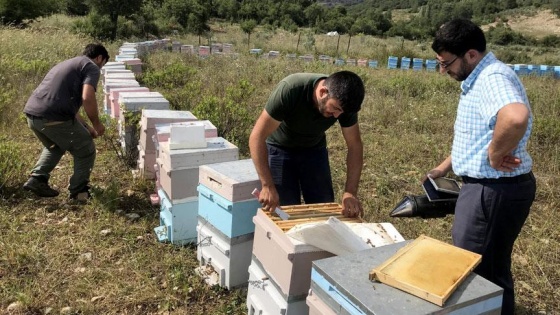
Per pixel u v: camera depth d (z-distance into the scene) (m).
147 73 11.35
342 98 2.79
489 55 2.74
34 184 4.86
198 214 3.79
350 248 2.59
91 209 4.77
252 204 3.35
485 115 2.61
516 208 2.75
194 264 3.93
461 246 2.88
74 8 33.16
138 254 4.02
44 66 10.66
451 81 13.57
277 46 28.78
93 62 4.89
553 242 4.62
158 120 5.21
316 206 3.21
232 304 3.44
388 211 5.13
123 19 29.09
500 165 2.58
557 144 7.36
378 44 35.31
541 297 3.81
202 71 13.34
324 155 3.79
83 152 4.89
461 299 2.01
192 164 3.98
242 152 6.80
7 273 3.68
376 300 2.00
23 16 22.58
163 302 3.45
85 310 3.30
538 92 10.91
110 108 7.48
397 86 12.25
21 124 7.39
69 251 4.04
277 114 3.17
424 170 6.49
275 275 2.82
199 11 38.75
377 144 7.52
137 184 5.36
